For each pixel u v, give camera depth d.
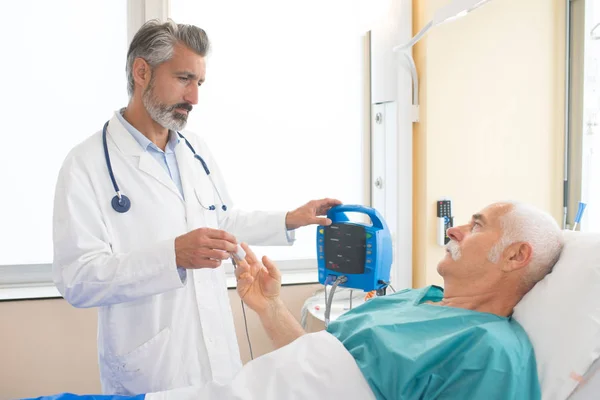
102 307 1.37
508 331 1.07
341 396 1.06
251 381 1.10
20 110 2.04
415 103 2.10
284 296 2.21
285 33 2.29
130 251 1.29
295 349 1.13
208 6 2.18
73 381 2.00
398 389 1.04
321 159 2.38
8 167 2.04
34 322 1.95
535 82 2.20
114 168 1.40
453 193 2.12
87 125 2.11
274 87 2.29
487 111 2.14
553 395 1.01
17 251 2.08
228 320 1.50
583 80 2.17
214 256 1.21
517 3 2.15
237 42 2.23
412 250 2.19
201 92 2.20
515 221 1.18
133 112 1.46
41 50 2.05
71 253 1.27
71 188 1.30
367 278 1.49
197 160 1.61
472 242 1.21
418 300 1.30
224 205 1.66
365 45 2.39
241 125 2.26
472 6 1.62
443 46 2.07
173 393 1.14
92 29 2.09
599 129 2.14
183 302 1.39
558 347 1.04
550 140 2.24
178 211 1.44
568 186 2.26
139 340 1.35
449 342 1.02
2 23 2.01
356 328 1.21
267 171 2.32
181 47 1.33
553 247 1.18
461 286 1.23
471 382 0.99
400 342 1.08
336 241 1.54
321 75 2.35
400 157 2.11
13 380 1.94
